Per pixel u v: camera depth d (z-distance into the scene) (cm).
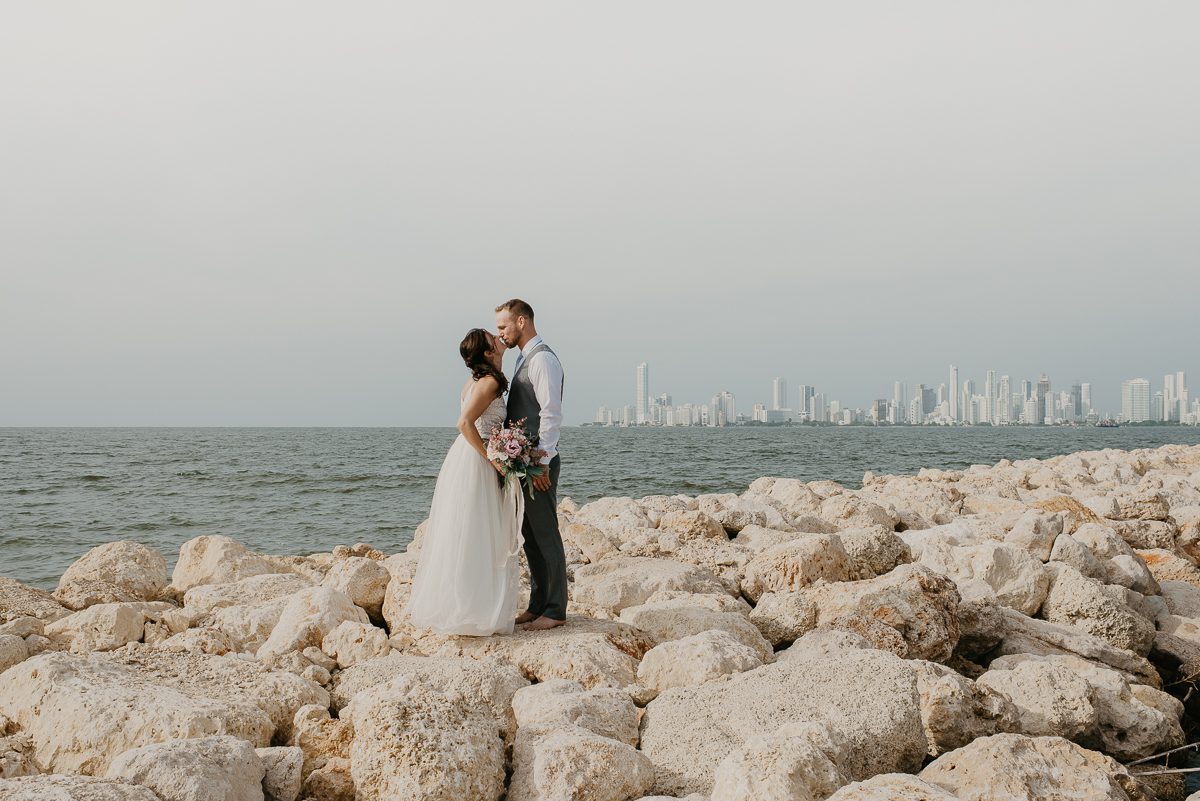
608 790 375
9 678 466
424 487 3008
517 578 562
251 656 572
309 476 3481
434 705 389
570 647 526
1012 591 734
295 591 745
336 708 496
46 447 7306
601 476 3409
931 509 1217
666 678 503
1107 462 1977
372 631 568
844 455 5403
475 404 538
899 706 442
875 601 612
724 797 351
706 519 976
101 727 414
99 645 582
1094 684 553
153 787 344
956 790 390
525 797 382
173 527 1934
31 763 414
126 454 5784
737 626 582
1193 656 695
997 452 5900
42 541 1719
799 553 720
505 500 556
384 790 368
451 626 541
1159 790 495
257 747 430
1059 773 397
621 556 877
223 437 13025
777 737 369
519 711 450
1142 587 809
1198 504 1227
